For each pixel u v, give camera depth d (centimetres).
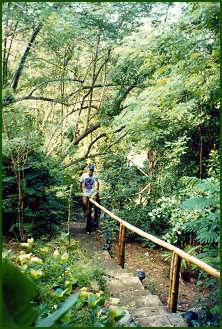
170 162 664
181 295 456
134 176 816
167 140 706
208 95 505
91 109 1007
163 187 725
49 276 315
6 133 441
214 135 612
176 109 539
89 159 1002
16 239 467
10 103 471
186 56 477
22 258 283
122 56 633
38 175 512
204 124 603
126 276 444
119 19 713
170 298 343
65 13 530
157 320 304
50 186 517
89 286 348
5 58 549
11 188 497
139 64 771
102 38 696
